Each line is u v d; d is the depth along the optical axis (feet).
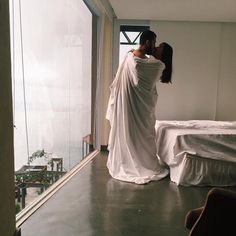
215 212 3.43
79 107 12.12
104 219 6.57
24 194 7.02
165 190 8.78
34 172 7.56
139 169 9.89
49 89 8.34
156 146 10.67
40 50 7.59
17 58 6.31
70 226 6.15
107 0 13.47
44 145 8.15
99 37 14.15
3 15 4.00
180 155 9.28
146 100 9.92
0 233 4.12
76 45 11.25
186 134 9.27
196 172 9.25
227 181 9.42
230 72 15.55
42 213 6.75
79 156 12.35
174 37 15.33
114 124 10.25
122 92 9.99
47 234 5.76
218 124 11.57
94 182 9.37
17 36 6.28
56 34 8.75
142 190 8.70
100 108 14.67
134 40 15.88
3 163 4.14
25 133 6.89
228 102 15.70
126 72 9.99
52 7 8.34
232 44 15.42
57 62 8.91
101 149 15.01
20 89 6.52
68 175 9.95
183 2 12.26
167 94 15.55
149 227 6.23
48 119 8.36
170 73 10.63
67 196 7.98
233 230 3.40
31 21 6.98
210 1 12.02
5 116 4.15
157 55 10.37
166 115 15.66
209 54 15.42
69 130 10.62
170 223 6.46
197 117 15.71
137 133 10.04
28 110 7.01
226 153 9.32
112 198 7.94
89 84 14.32
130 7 13.17
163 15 14.32
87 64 13.64
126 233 5.93
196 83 15.55
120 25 15.55
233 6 12.66
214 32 15.30
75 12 10.96
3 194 4.17
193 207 7.45
